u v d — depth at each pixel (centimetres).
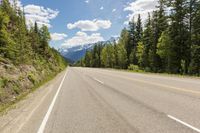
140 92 1404
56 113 911
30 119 831
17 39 3347
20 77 1927
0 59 2034
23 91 1733
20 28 3994
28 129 700
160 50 4544
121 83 2022
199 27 4134
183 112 847
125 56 8575
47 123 760
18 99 1380
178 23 4316
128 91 1473
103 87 1769
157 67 5422
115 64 10056
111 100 1163
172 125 686
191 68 4103
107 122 743
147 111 884
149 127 672
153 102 1061
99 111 914
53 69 5778
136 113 857
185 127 662
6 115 930
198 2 4109
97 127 689
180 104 992
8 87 1503
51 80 2941
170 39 4400
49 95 1472
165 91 1398
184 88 1497
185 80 2081
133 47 8394
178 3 4294
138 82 2041
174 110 884
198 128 650
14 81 1684
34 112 955
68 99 1254
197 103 1003
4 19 2458
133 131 639
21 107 1099
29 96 1487
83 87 1831
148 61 6166
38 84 2330
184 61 4212
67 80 2697
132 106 989
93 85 1955
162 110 890
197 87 1534
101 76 3128
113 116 822
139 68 6322
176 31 4381
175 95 1234
